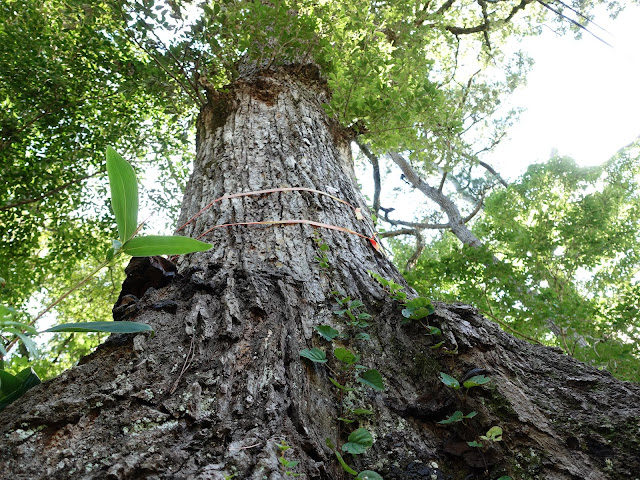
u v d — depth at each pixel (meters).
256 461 0.93
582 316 4.25
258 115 3.00
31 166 5.21
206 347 1.29
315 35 3.45
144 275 1.64
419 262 5.30
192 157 6.57
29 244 5.45
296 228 1.96
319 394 1.24
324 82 3.74
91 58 4.80
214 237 1.92
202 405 1.10
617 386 1.35
